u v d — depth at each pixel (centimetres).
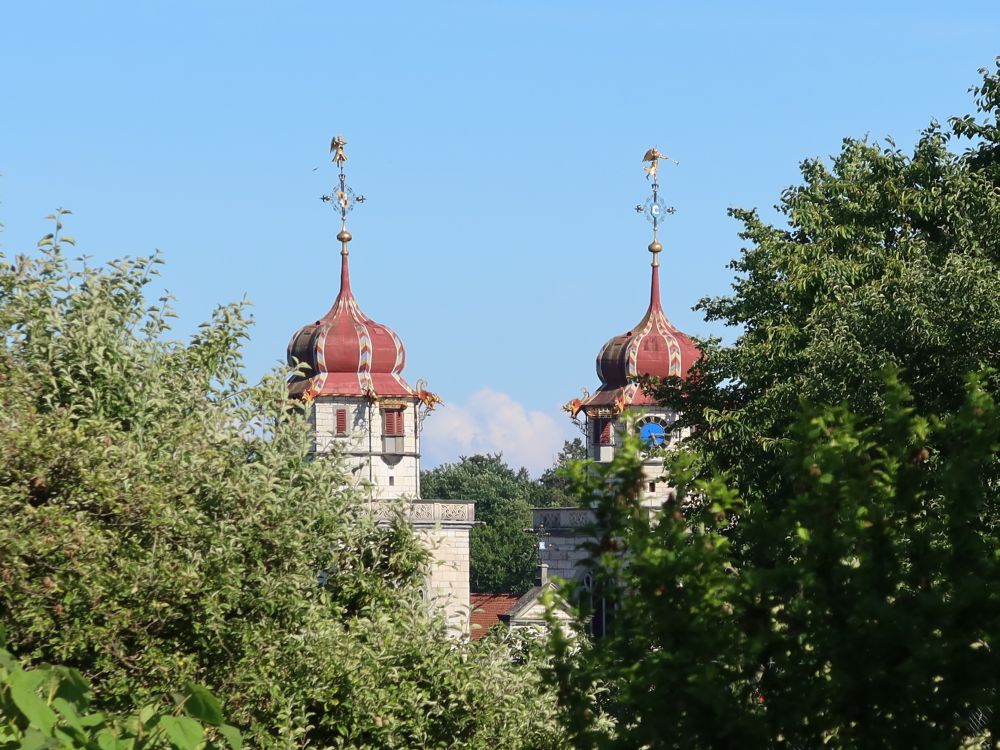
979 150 9194
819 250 9312
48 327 5100
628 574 2722
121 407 5131
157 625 4512
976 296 7262
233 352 5741
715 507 2817
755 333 9612
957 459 2706
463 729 5856
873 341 7606
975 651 2530
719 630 2638
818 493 2669
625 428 2850
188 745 2464
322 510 5553
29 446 4309
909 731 2569
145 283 5572
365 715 5347
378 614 5856
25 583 4119
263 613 4881
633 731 2672
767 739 2603
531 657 6203
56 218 5334
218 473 4884
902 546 2725
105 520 4494
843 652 2566
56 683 2484
